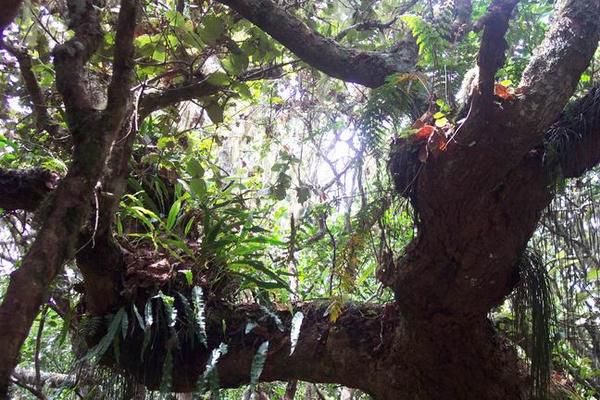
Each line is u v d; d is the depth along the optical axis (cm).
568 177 224
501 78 238
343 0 382
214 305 295
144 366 291
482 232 219
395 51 275
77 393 357
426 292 240
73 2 212
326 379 291
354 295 389
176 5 317
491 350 263
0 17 116
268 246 369
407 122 241
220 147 458
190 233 332
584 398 321
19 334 104
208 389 279
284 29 259
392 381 275
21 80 357
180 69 285
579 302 307
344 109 381
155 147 331
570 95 193
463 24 255
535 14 275
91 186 142
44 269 116
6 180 268
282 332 291
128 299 282
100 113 166
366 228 246
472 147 195
